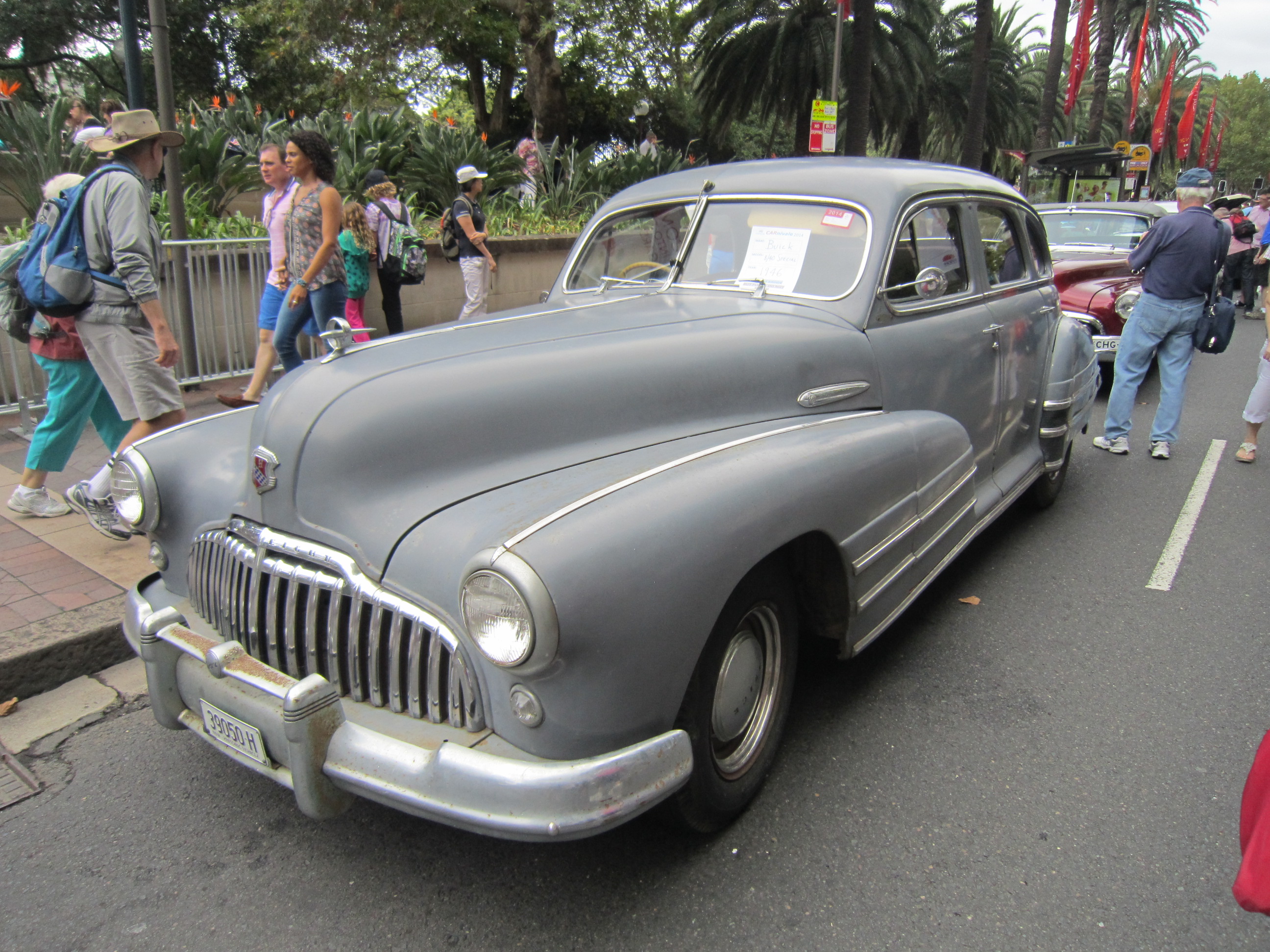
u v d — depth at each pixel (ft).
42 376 20.45
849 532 8.34
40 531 14.02
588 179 47.98
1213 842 8.01
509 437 7.62
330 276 18.70
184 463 8.78
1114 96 170.40
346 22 61.26
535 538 6.05
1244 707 10.21
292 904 7.40
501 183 43.11
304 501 7.25
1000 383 13.30
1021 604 12.92
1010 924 7.09
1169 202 35.81
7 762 9.35
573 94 80.74
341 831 8.30
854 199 10.87
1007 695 10.50
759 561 7.48
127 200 12.42
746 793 8.11
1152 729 9.78
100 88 89.20
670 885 7.52
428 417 7.34
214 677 7.34
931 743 9.52
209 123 34.78
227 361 23.30
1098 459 20.30
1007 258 14.10
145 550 13.35
